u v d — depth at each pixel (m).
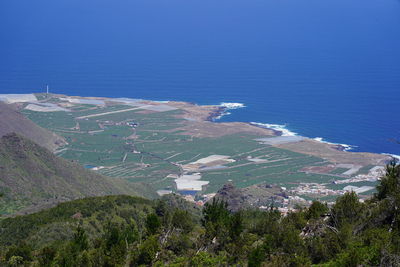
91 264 90.25
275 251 86.44
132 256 91.94
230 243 93.31
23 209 159.88
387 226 85.56
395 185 99.44
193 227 109.00
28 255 97.81
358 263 75.62
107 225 116.75
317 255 84.88
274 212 110.88
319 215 97.81
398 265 73.69
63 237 109.50
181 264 87.19
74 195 179.50
